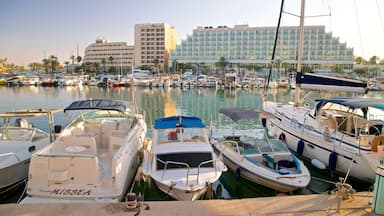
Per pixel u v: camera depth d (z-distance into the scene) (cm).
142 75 6838
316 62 9388
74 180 648
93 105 1012
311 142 1019
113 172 664
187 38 11356
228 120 2048
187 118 1048
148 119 2242
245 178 877
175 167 784
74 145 798
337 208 515
